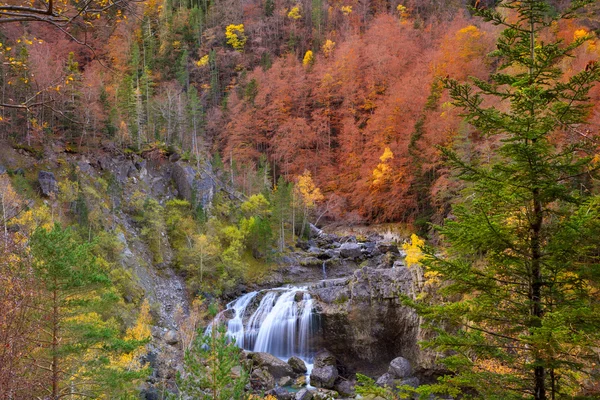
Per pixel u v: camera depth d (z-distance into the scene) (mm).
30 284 14094
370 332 38062
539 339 6773
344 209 75312
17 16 5547
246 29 119812
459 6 107688
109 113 58031
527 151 7727
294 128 86438
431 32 96250
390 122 76438
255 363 36406
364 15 118438
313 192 69938
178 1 119562
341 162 84000
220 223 56281
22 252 15539
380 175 65812
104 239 41500
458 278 8836
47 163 47781
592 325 7145
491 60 61656
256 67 104375
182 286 47188
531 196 8281
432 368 33719
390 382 32594
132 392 19844
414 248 36406
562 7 50438
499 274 8875
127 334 33406
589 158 8094
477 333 8977
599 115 24266
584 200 8047
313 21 119562
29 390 12297
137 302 39844
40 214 35875
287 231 62281
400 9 109375
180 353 36031
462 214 9094
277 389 32031
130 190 54312
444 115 57375
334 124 91750
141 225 50906
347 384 33625
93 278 16781
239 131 88500
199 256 48344
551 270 8273
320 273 52719
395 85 81938
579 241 7848
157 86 89625
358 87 91750
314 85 96062
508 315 8453
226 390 15727
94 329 16641
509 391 8414
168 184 59250
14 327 11859
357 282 39375
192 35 113000
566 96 8398
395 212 66688
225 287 48188
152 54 94250
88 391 17391
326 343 39969
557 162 8781
